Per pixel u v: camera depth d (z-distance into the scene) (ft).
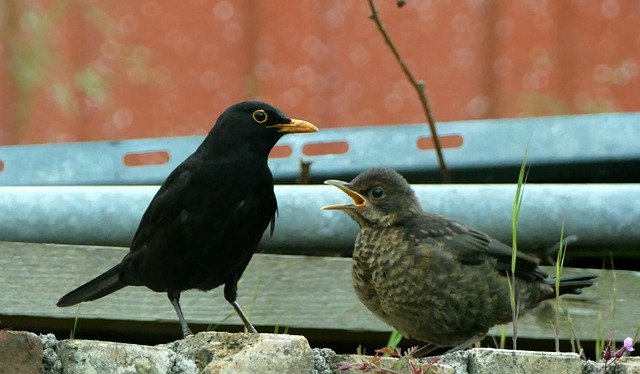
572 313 33.96
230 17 48.21
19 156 38.63
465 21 48.26
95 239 34.58
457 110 47.70
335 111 47.73
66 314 32.65
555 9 48.26
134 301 33.53
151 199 34.76
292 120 33.76
